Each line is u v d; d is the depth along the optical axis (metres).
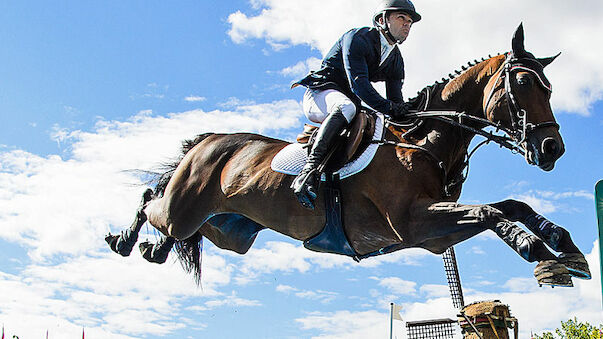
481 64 4.87
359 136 4.87
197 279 6.16
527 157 4.44
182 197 5.69
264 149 5.45
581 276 4.02
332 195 4.92
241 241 5.88
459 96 4.89
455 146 4.89
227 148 5.62
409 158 4.77
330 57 5.25
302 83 5.32
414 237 4.59
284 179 5.13
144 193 6.30
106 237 6.50
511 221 4.17
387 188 4.73
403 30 5.09
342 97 5.05
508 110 4.53
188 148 6.11
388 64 5.23
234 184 5.39
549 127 4.39
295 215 5.10
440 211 4.44
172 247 6.29
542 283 3.87
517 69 4.54
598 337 12.77
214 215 5.66
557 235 4.12
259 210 5.27
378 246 5.01
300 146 5.18
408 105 5.02
